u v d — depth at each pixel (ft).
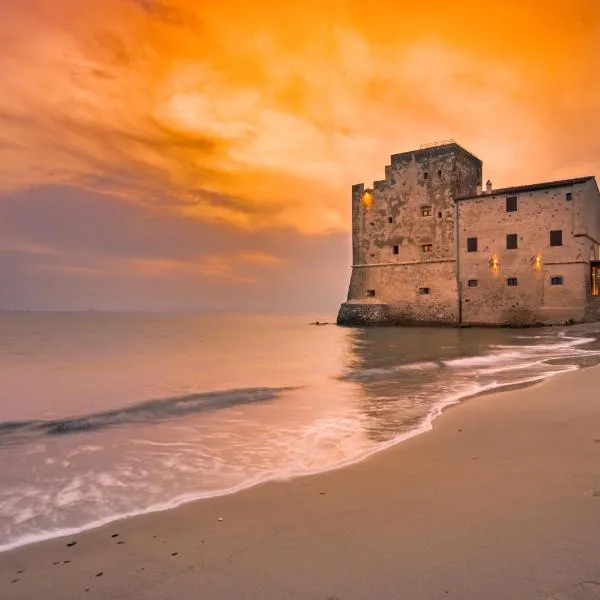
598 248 167.22
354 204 202.90
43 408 42.06
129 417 35.68
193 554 12.65
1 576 11.85
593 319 147.64
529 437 23.99
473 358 74.59
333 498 16.62
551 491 15.66
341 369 66.80
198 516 15.64
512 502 14.84
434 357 78.59
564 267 149.48
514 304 159.63
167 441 27.96
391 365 69.72
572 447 21.54
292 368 72.18
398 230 189.57
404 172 188.55
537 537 12.12
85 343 148.77
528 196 157.89
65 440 28.63
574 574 10.14
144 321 463.01
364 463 20.98
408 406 37.40
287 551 12.42
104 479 20.76
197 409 38.50
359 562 11.46
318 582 10.63
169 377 63.82
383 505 15.49
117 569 12.01
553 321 150.71
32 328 284.82
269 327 295.89
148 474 21.43
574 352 79.61
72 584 11.30
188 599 10.28
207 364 81.25
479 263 167.94
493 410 31.83
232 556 12.35
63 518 16.20
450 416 30.66
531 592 9.52
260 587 10.59
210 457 24.18
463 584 10.05
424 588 10.00
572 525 12.75
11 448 26.71
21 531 15.03
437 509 14.74
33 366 80.69
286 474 20.22
